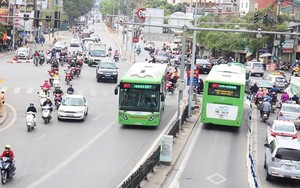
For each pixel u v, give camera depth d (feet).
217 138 123.54
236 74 137.18
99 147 104.94
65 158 94.43
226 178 87.92
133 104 125.80
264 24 307.37
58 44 336.08
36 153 97.19
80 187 76.54
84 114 135.74
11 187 74.84
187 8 513.45
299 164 83.71
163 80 137.69
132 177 68.95
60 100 148.25
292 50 326.24
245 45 331.98
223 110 130.41
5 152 78.48
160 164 94.07
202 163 98.37
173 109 159.02
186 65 274.16
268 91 183.83
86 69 260.21
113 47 441.68
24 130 118.93
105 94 182.29
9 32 376.89
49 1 547.90
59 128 123.03
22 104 155.22
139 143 110.32
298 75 227.20
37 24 218.79
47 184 77.30
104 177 82.74
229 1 593.01
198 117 150.51
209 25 363.76
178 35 438.81
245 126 141.28
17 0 403.54
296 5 345.72
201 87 197.88
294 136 114.52
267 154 91.56
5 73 226.79
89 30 581.12
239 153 108.68
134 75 127.34
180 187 80.94
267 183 86.58
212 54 407.23
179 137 120.37
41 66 265.54
